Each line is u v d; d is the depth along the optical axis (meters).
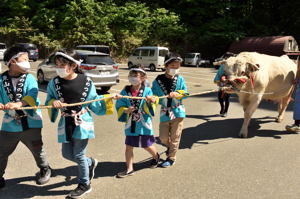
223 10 32.78
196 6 32.47
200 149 5.20
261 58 5.97
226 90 5.18
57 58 3.15
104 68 10.45
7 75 3.32
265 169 4.33
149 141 4.03
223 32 28.81
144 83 3.98
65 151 3.47
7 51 3.24
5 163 3.58
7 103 3.18
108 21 28.48
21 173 4.09
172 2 33.16
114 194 3.56
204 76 17.98
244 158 4.76
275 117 7.66
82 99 3.33
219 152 5.04
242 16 32.72
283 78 6.26
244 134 5.87
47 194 3.56
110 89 11.84
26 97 3.21
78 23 27.30
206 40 30.14
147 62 21.14
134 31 29.47
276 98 6.56
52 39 28.06
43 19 28.95
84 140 3.41
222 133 6.20
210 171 4.25
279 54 23.92
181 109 4.28
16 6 29.98
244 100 5.95
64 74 3.18
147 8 29.89
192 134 6.11
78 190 3.45
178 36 31.08
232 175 4.12
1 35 28.59
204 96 10.73
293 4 29.08
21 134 3.43
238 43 27.52
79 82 3.32
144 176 4.07
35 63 22.91
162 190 3.68
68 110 3.30
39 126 3.53
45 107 3.11
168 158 4.46
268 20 31.09
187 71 21.66
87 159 3.70
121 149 5.13
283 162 4.60
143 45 29.81
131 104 3.88
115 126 6.57
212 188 3.75
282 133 6.21
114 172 4.20
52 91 3.35
